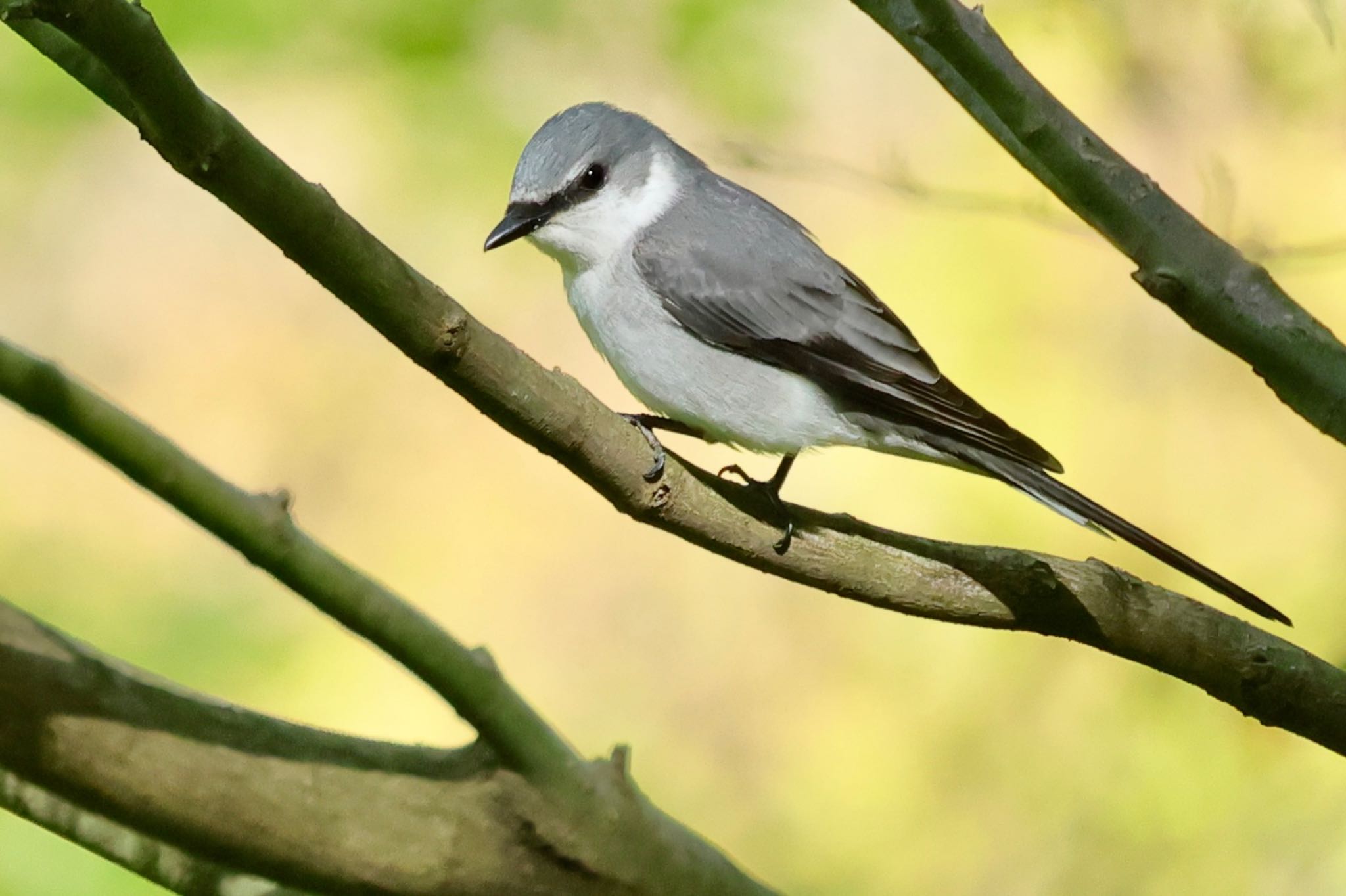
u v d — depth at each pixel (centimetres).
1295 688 605
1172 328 1183
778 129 1173
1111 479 1159
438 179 1137
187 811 434
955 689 1123
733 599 1200
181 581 1084
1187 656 609
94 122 1185
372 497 1257
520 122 1130
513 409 550
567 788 469
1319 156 1138
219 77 1098
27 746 418
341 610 435
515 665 1186
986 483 1141
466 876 462
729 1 1153
